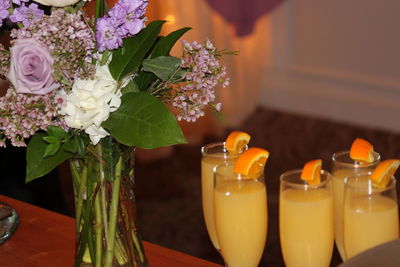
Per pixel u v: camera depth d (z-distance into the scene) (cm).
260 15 330
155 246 114
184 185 276
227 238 97
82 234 100
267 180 276
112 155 96
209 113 316
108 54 93
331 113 342
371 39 320
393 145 308
